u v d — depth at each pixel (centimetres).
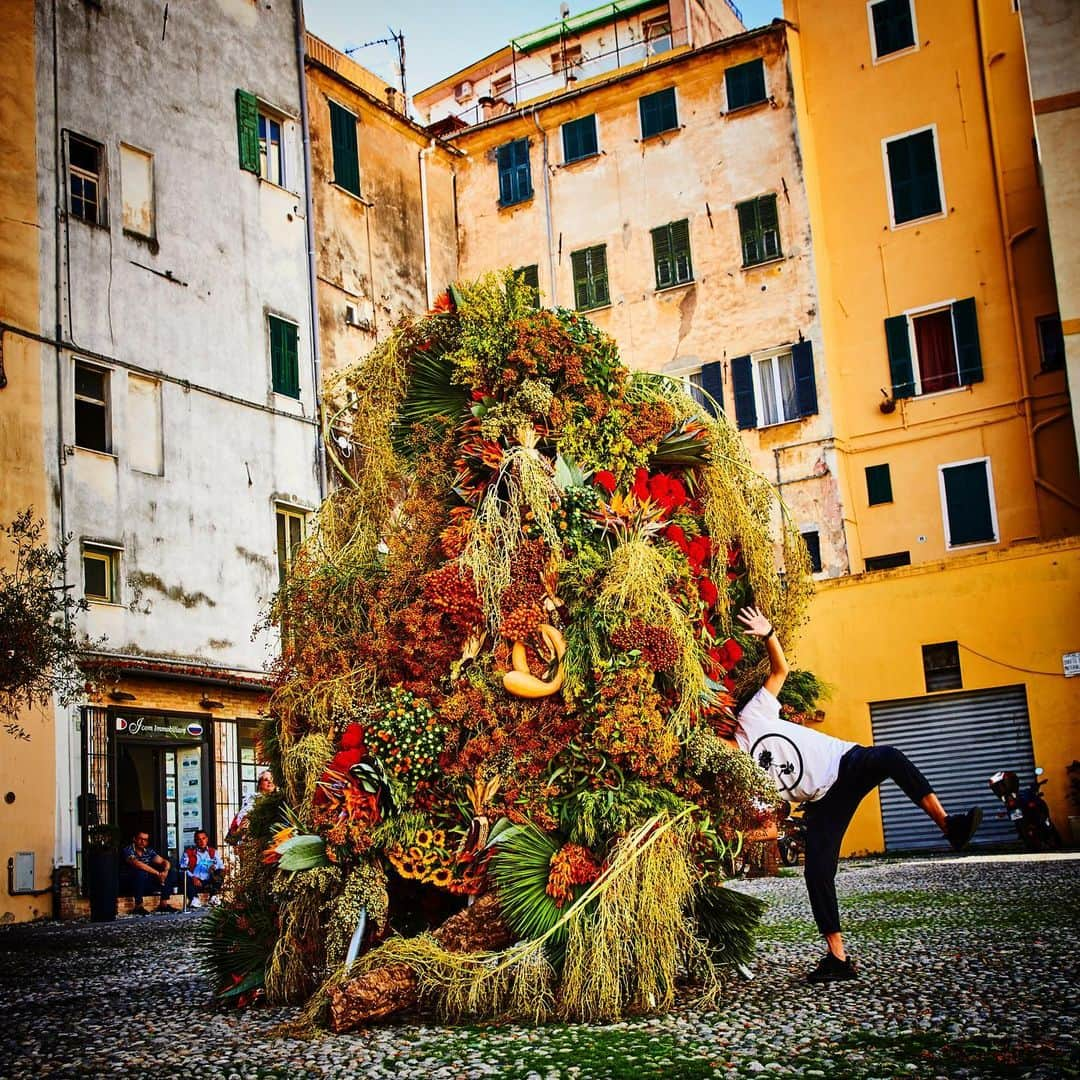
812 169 2984
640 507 636
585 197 3228
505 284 680
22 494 1962
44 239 2081
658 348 3075
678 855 561
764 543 702
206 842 2005
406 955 538
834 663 2445
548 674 585
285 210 2634
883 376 2867
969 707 2336
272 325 2541
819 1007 525
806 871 616
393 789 571
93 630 2025
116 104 2267
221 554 2306
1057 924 792
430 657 598
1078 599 2244
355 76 3152
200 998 670
